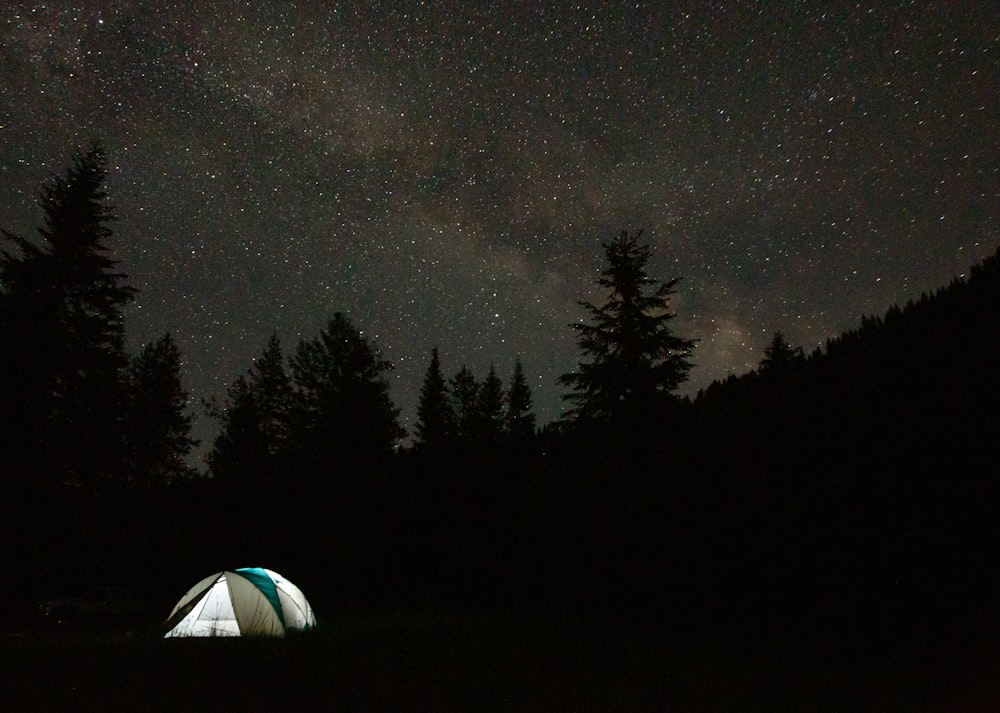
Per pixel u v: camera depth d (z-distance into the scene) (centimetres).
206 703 873
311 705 872
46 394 2433
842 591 1441
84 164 2644
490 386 5478
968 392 1399
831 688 1000
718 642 1493
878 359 1694
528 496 3362
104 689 943
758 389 2130
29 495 2367
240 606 1711
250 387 4419
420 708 866
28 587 2500
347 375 3394
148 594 3675
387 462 3559
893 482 1422
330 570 3606
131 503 3609
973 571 1247
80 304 2595
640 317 2708
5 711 824
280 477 3538
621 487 2478
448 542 3888
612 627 1878
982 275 1827
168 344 4503
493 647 1427
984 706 877
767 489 1770
